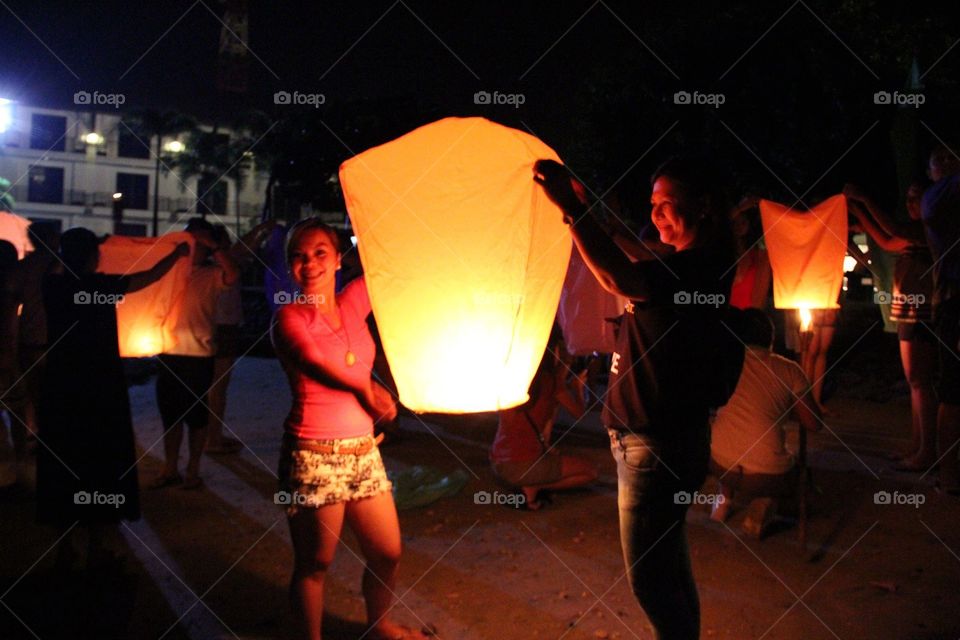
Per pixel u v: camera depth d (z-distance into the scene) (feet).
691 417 9.11
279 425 29.09
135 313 17.92
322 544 10.93
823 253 22.91
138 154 175.52
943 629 12.59
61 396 14.90
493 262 7.88
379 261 8.01
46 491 14.89
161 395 20.83
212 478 21.83
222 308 24.56
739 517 18.26
